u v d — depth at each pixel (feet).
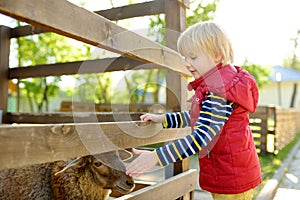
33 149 4.15
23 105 43.34
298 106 94.43
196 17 20.63
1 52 15.21
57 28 4.61
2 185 6.78
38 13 4.27
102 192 7.48
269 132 24.39
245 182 6.34
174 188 8.29
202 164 6.71
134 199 6.43
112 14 10.90
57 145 4.52
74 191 7.27
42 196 7.34
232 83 6.12
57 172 6.78
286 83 96.32
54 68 14.46
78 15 5.07
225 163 6.31
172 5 9.60
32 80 36.65
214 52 6.44
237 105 6.31
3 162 3.77
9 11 3.86
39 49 32.68
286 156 23.61
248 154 6.42
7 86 15.64
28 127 4.09
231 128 6.27
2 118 15.42
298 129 47.29
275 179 14.75
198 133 5.69
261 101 97.40
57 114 14.76
